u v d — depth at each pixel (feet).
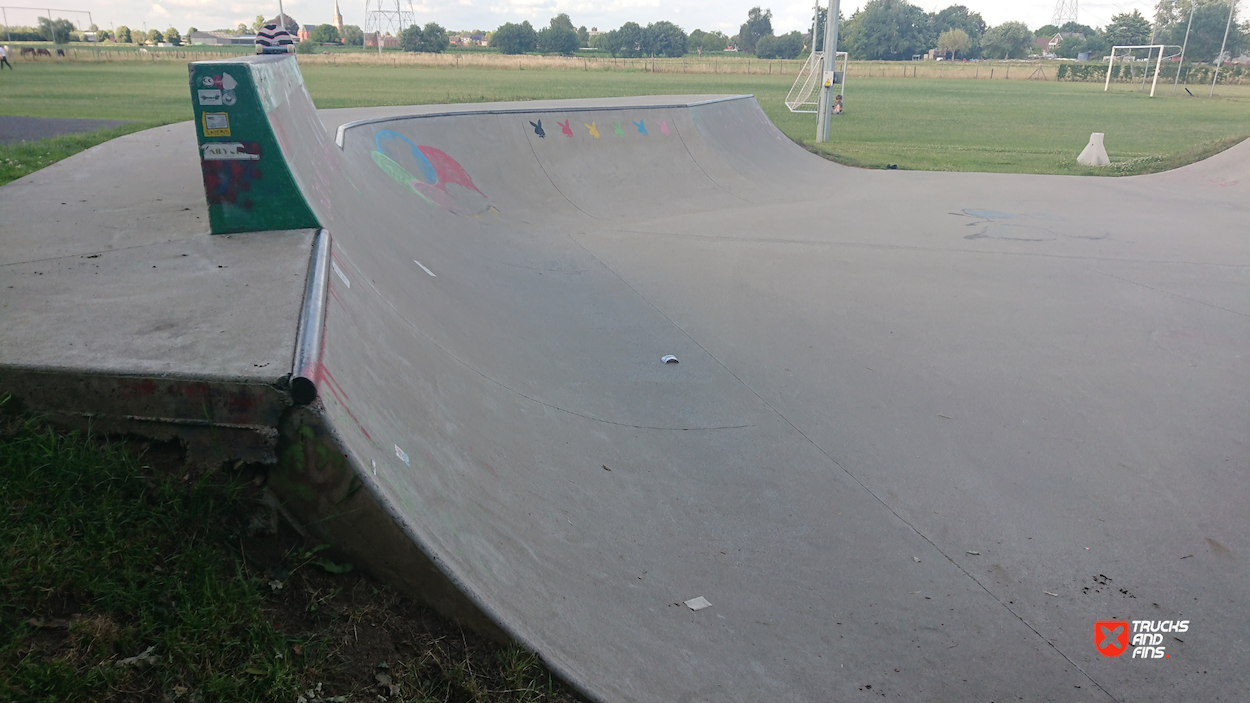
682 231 37.68
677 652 9.90
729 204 45.68
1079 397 19.90
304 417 8.87
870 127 88.02
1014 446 17.30
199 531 8.53
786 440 17.11
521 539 10.80
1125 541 13.94
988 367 21.71
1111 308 27.17
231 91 15.07
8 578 7.26
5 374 9.01
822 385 20.21
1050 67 237.86
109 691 6.79
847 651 10.70
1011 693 10.30
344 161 24.22
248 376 8.89
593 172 44.27
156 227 16.58
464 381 14.90
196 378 8.86
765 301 26.96
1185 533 14.23
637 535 12.45
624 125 48.55
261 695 7.29
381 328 13.70
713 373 20.61
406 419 11.34
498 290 23.97
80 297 12.05
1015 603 12.19
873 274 30.73
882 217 42.22
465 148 37.93
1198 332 24.91
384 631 8.50
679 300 26.76
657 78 163.94
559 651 9.00
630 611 10.41
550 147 42.96
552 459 13.85
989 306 27.07
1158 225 41.11
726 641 10.40
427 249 23.45
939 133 83.82
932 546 13.56
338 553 8.95
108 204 19.01
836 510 14.42
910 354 22.50
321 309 11.54
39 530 7.87
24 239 15.70
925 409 18.99
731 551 12.68
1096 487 15.71
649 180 46.62
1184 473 16.33
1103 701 10.30
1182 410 19.30
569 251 32.53
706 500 14.23
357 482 8.82
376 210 22.67
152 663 7.15
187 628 7.48
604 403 17.83
